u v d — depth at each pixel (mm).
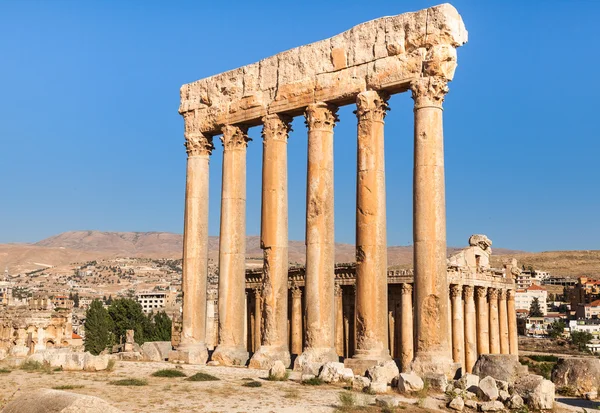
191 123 43406
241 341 39906
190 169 43094
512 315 76125
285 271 37938
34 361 35625
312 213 36031
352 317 63531
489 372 28734
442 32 32375
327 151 36500
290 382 29922
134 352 43344
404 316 58906
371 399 25391
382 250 33688
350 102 36438
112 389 27359
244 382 29703
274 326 37188
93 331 102312
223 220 40781
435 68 32094
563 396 30750
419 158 31891
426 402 25203
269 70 39469
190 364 39156
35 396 15188
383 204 34094
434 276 31000
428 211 31375
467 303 64375
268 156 38531
